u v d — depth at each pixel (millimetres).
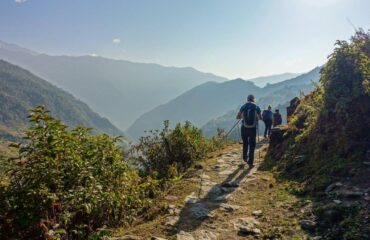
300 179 8352
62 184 5172
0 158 5004
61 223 4844
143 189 7512
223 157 13977
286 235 5414
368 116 8453
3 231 4590
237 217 6520
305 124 10695
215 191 8477
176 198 8102
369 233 4801
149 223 6383
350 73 9312
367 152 7758
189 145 13695
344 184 6785
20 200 4742
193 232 5836
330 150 8617
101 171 5926
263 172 10164
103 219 5840
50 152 5160
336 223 5410
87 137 6199
